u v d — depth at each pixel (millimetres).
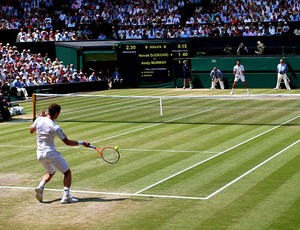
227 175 17625
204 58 48594
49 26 53250
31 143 24281
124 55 50750
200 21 53562
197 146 22562
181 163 19578
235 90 46188
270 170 18078
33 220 13758
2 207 14930
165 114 32312
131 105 37375
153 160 20203
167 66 50438
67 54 50906
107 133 26312
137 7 55219
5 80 41438
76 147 23000
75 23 53531
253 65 47219
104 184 17000
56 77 46094
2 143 24453
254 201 14727
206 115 31406
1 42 51031
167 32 52375
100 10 55156
